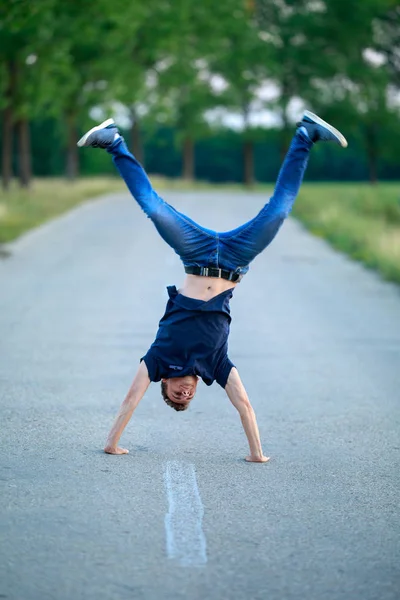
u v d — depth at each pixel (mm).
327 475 7395
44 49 41094
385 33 85812
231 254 7383
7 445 8086
